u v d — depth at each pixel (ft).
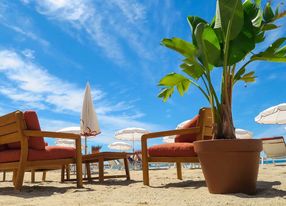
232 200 9.45
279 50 11.68
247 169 10.70
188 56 12.15
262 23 12.19
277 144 34.40
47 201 10.78
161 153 14.79
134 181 18.88
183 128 15.51
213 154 10.89
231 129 11.37
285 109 40.78
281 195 10.34
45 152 14.69
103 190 13.93
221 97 11.54
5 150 15.29
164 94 14.71
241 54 11.51
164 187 14.25
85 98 24.80
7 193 13.52
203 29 10.88
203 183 15.01
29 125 14.62
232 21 11.09
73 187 15.64
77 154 15.70
